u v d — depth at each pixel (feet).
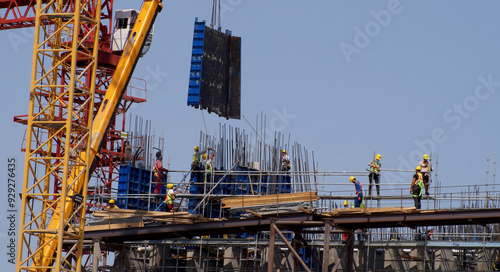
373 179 255.70
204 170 293.64
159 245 286.25
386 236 291.99
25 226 247.09
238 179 300.61
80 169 258.78
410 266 272.72
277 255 278.67
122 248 278.87
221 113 298.56
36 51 254.88
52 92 263.08
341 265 273.95
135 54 278.46
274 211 240.94
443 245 253.65
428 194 243.40
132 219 257.96
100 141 268.21
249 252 299.79
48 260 250.16
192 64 290.35
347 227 241.96
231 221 247.50
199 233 258.37
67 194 250.37
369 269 267.39
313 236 292.40
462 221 228.84
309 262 289.53
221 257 285.64
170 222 271.90
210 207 297.94
